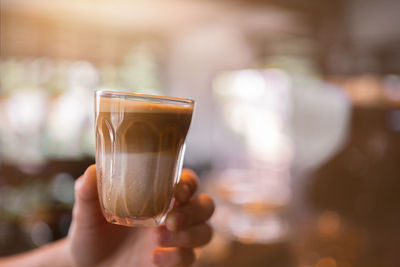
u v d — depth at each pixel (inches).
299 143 118.4
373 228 59.2
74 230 29.7
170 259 28.3
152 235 31.3
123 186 23.1
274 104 132.4
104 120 23.2
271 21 115.8
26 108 120.0
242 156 144.4
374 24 106.0
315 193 75.3
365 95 96.9
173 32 142.9
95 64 132.9
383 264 47.9
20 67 121.9
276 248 50.4
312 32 113.8
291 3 102.6
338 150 88.3
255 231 53.0
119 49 136.9
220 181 87.0
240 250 49.5
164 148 23.6
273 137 131.4
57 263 31.1
